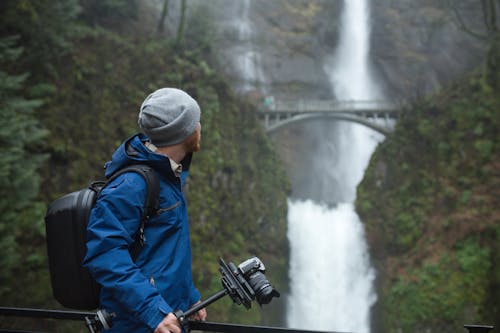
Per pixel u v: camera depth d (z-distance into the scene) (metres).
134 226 1.91
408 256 30.77
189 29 40.38
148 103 2.12
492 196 28.59
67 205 2.09
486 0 38.66
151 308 1.79
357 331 32.00
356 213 36.22
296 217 36.75
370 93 57.53
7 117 13.08
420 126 34.91
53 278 2.12
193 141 2.20
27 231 16.75
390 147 36.66
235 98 35.75
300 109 41.56
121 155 2.08
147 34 36.38
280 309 31.23
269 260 32.03
